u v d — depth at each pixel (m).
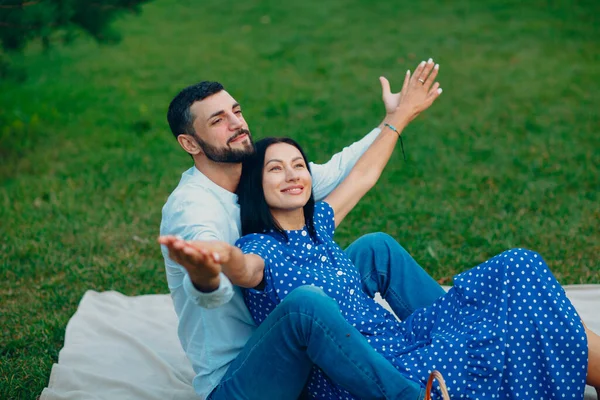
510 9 11.32
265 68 9.53
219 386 2.88
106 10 6.48
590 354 2.79
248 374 2.75
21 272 4.86
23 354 3.91
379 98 8.30
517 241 5.08
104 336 4.00
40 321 4.25
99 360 3.76
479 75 8.78
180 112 2.97
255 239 2.91
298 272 2.86
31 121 7.63
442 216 5.50
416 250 5.01
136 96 8.66
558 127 7.18
